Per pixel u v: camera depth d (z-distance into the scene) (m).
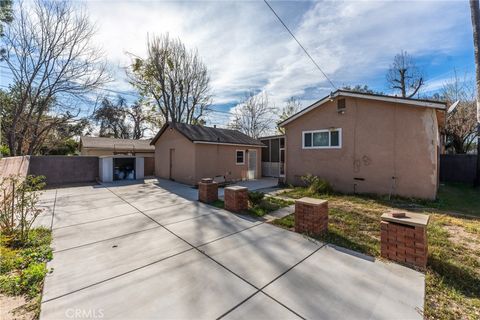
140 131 26.42
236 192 5.38
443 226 4.21
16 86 11.77
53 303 2.11
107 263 2.89
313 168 8.95
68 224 4.52
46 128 13.39
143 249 3.33
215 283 2.43
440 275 2.55
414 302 2.09
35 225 4.41
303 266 2.78
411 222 2.76
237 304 2.08
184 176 11.11
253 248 3.33
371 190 7.38
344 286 2.35
